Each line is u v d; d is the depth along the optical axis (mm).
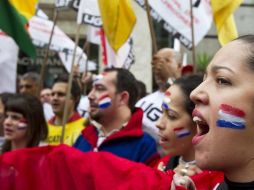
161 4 4625
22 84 5539
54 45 5684
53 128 4418
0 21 3779
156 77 4094
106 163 1777
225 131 1248
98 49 11023
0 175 1918
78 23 4348
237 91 1247
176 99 2340
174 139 2348
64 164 1839
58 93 4430
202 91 1290
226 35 3869
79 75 5895
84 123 4230
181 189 1520
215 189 1473
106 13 3867
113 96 3246
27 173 1893
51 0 10859
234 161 1266
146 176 1708
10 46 4719
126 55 5070
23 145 3262
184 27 4613
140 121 3240
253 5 14000
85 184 1782
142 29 10234
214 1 3740
